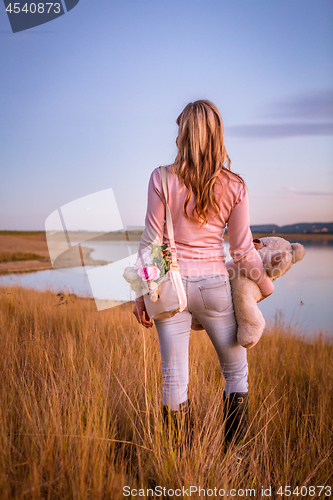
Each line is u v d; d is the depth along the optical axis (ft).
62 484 4.25
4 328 10.06
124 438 5.81
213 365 9.21
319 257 49.21
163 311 4.89
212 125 4.77
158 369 7.45
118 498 4.20
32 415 5.53
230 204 4.94
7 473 4.43
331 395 7.81
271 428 6.46
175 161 4.99
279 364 10.34
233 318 5.20
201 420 6.19
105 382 6.82
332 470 5.26
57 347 8.96
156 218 5.04
